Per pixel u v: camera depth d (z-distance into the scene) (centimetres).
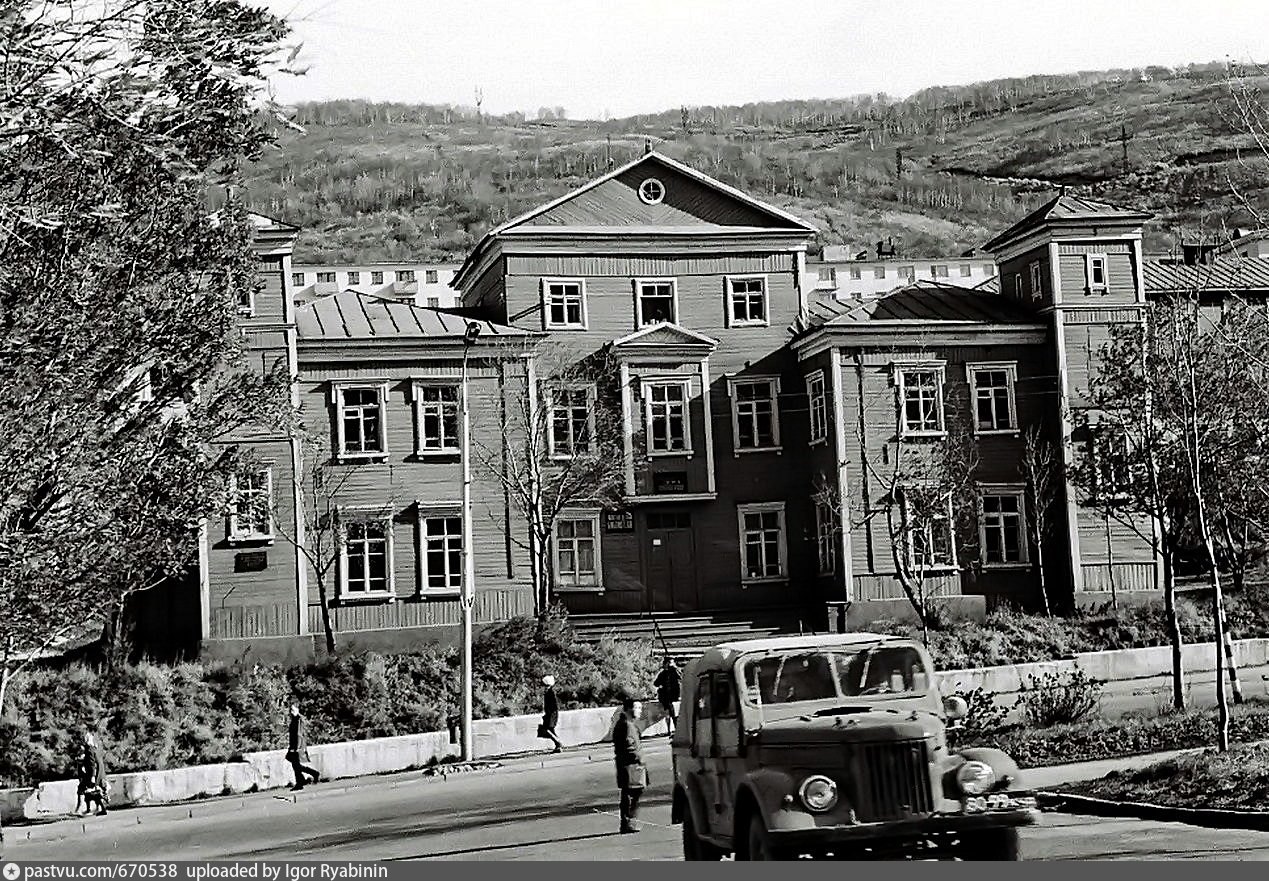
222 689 4438
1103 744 2691
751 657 1468
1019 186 19525
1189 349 2780
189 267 1917
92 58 1251
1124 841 1689
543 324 5550
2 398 1652
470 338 4216
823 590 5538
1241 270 6078
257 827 2858
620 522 5556
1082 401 5425
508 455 5181
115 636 4656
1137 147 18525
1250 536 3672
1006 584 5419
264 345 5056
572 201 5659
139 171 1584
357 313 5450
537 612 4991
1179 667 3203
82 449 1836
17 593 1878
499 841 2181
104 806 3459
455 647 4812
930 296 5753
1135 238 5531
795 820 1298
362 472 5166
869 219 18562
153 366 1952
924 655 1486
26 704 4184
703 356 5622
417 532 5191
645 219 5709
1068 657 4716
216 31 1311
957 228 18175
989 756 1353
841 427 5378
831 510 5356
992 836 1338
